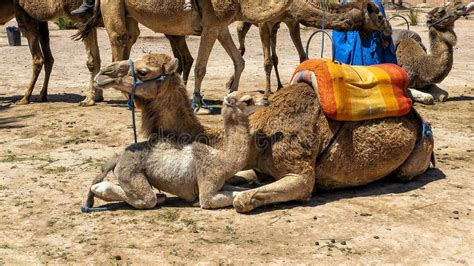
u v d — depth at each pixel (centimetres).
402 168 687
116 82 580
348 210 612
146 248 524
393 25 2923
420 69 1207
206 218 589
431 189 680
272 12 974
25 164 796
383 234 554
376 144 644
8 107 1230
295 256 507
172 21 1084
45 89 1291
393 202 636
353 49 916
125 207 625
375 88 651
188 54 1270
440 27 1194
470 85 1450
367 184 699
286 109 627
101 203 643
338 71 632
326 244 531
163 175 604
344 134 636
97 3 1161
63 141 923
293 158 613
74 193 680
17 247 532
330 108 623
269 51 1296
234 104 597
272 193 601
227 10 1016
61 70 1775
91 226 576
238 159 604
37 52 1265
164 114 604
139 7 1101
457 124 1027
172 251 516
